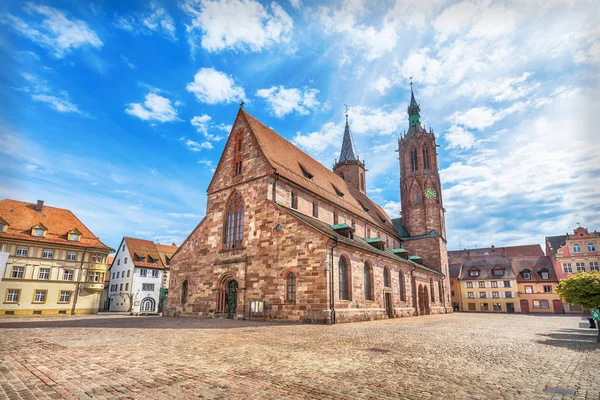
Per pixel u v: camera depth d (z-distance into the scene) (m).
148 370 10.07
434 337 19.39
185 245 42.03
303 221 31.39
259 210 35.12
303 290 30.03
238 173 38.94
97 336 17.72
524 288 80.56
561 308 75.62
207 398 7.59
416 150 71.69
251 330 21.67
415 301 48.03
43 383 8.69
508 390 8.37
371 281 36.66
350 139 74.56
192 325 25.31
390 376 9.65
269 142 40.62
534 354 13.87
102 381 8.88
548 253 85.75
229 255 36.66
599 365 11.71
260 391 8.12
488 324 31.44
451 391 8.23
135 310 72.56
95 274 56.88
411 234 68.00
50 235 54.03
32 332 19.36
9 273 49.25
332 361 11.61
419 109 75.56
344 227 37.91
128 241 78.38
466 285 86.31
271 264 32.69
